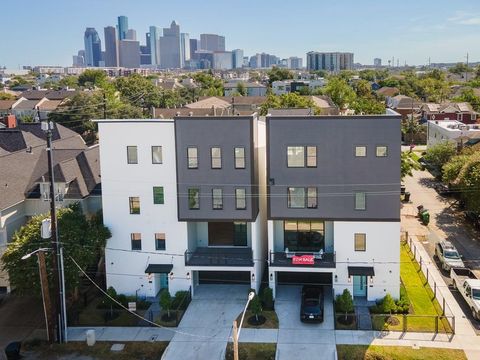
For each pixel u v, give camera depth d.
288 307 36.12
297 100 96.69
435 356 29.23
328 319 34.19
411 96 167.50
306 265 36.22
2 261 36.16
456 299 36.19
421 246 46.75
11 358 30.97
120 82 149.00
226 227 39.88
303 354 30.20
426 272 40.88
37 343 32.69
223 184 36.66
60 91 151.25
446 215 55.84
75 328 34.56
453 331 31.83
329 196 35.84
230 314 35.56
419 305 35.31
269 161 36.06
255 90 187.88
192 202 37.22
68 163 43.75
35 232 35.03
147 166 37.62
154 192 37.88
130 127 37.31
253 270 37.16
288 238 38.53
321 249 38.09
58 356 31.34
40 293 33.84
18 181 43.62
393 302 34.53
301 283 39.97
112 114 98.56
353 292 36.94
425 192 65.75
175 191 37.59
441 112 109.50
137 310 36.78
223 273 40.56
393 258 35.84
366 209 35.59
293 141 35.59
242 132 35.91
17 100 138.88
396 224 35.50
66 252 34.56
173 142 37.12
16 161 46.00
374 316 34.12
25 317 36.41
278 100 102.38
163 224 38.00
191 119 36.28
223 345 31.77
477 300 33.50
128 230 38.47
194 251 39.56
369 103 113.88
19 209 42.66
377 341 31.23
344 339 31.66
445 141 74.38
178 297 37.16
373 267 36.03
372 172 35.16
